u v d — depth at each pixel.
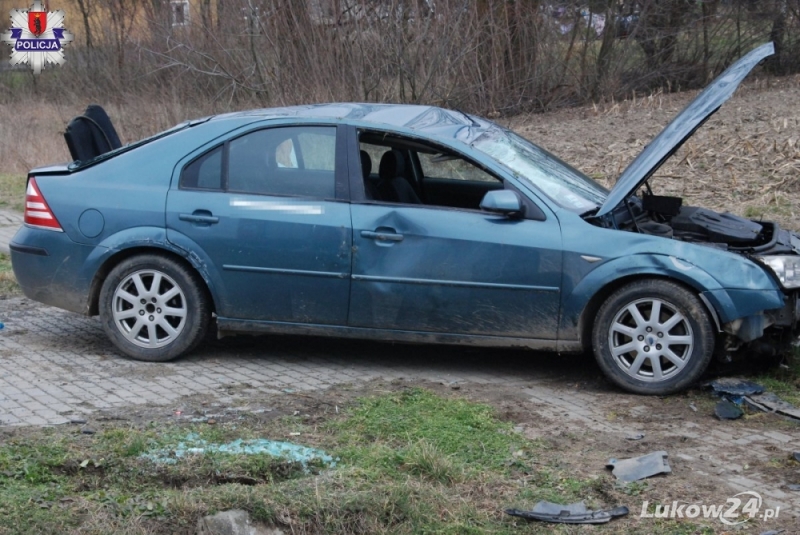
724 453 4.82
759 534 3.94
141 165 6.28
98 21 22.77
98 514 3.97
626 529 4.00
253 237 6.02
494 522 4.07
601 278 5.64
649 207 6.52
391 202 5.98
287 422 5.08
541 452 4.80
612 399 5.68
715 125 14.20
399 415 5.20
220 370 6.11
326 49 17.14
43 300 6.39
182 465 4.40
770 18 19.31
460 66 17.70
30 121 19.83
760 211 10.16
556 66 18.77
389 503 4.07
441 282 5.84
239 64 18.05
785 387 5.82
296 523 3.98
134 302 6.22
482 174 6.60
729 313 5.53
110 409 5.23
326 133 6.11
